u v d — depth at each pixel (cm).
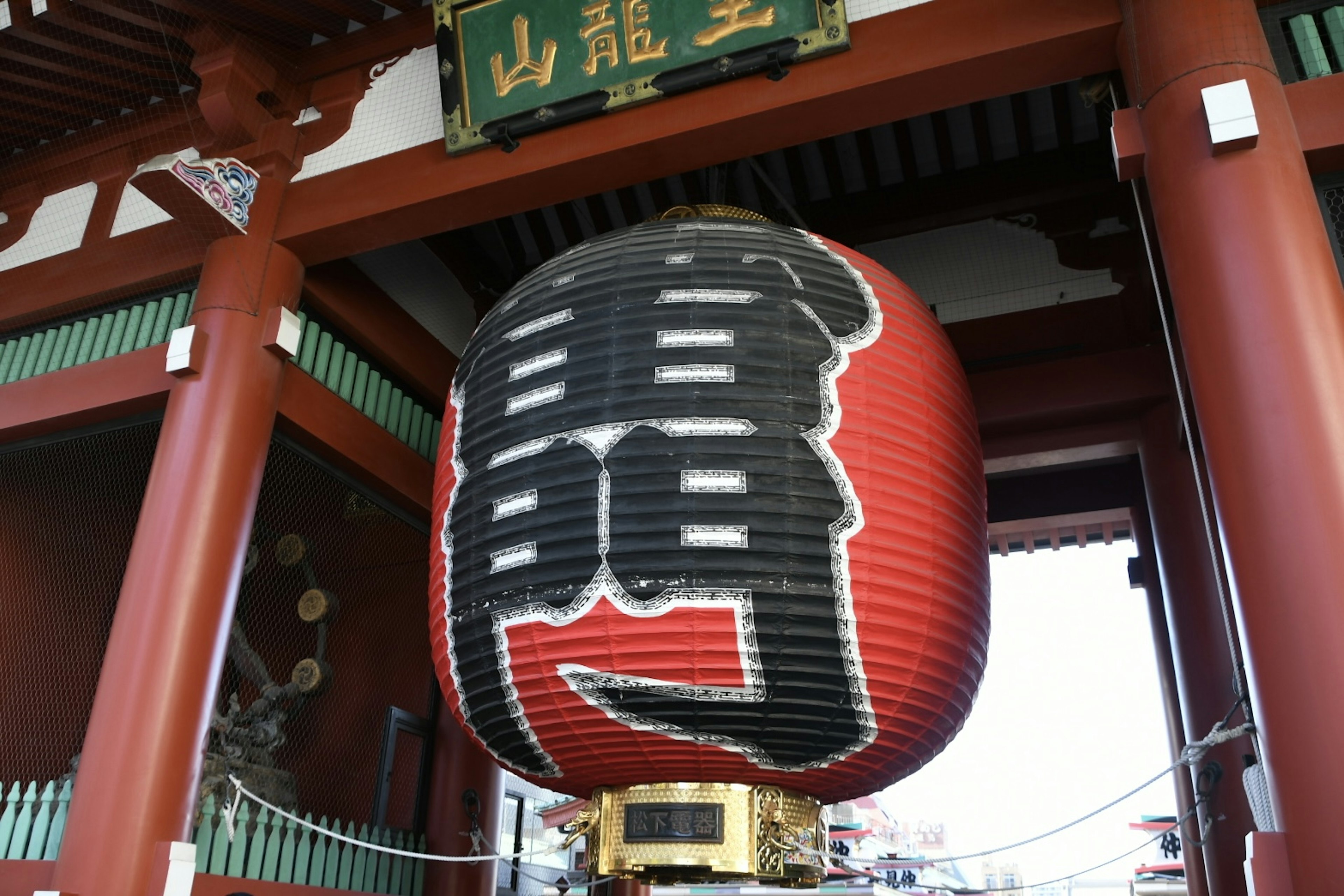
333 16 669
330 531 814
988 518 840
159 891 479
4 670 707
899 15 524
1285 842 334
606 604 398
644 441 416
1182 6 458
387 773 741
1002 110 765
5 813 551
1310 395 375
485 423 461
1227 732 414
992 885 2312
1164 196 438
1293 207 409
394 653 812
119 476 796
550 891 1316
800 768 426
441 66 591
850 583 405
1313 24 480
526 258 873
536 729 429
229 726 659
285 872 596
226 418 580
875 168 791
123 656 524
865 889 1135
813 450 418
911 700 425
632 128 559
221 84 640
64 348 697
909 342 474
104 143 741
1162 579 664
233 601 562
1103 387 696
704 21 544
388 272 751
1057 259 759
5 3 613
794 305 455
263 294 619
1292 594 353
